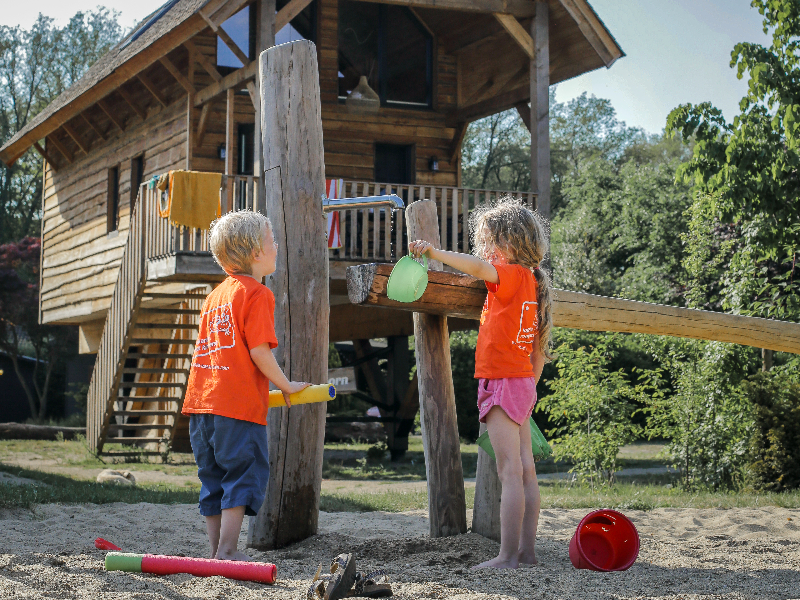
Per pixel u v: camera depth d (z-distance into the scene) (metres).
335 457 16.61
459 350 21.44
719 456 10.90
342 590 2.86
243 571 3.09
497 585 3.21
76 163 19.78
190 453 15.20
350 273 3.98
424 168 16.64
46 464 12.86
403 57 16.75
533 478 3.94
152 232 12.31
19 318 29.25
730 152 10.12
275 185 4.60
